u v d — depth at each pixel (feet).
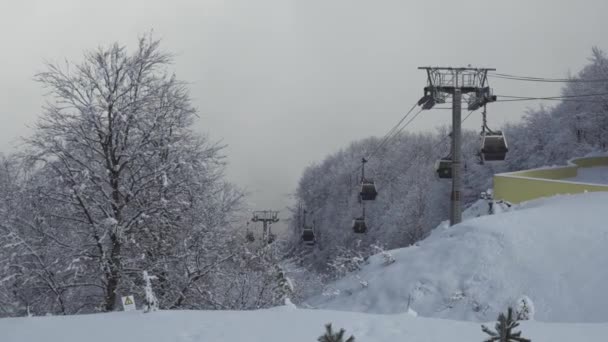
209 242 72.90
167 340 33.81
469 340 32.71
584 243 68.39
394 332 34.71
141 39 71.67
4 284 65.92
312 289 102.32
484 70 100.83
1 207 67.87
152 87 71.51
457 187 97.76
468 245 73.56
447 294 65.36
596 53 242.99
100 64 68.59
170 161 68.28
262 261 80.02
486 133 104.53
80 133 67.31
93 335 35.83
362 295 73.56
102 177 67.62
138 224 66.74
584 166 219.61
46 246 66.59
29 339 35.65
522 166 256.32
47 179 66.69
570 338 33.53
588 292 58.65
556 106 259.60
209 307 72.18
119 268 63.67
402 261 77.77
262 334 34.53
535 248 69.46
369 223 341.00
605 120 236.84
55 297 67.46
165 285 69.72
